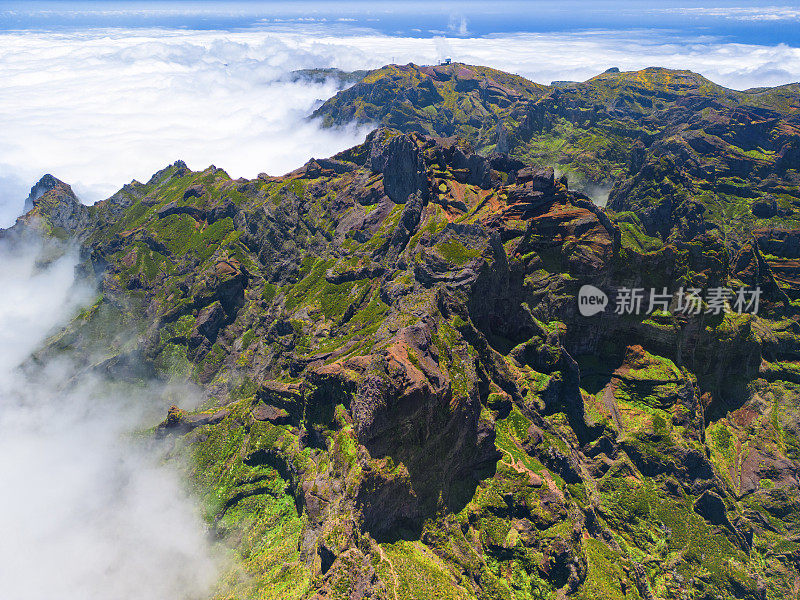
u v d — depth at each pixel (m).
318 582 103.44
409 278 187.75
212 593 126.31
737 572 145.12
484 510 130.12
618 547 143.50
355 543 104.94
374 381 114.94
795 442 176.88
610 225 178.12
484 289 168.50
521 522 128.88
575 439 163.38
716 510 156.25
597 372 180.62
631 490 157.75
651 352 180.25
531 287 177.50
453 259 173.38
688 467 162.00
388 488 113.00
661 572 145.38
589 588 124.81
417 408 119.44
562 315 178.38
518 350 171.00
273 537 134.62
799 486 168.00
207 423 180.12
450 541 120.81
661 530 151.25
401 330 134.88
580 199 185.12
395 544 113.44
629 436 165.25
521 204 185.00
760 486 168.50
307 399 144.00
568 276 177.50
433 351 135.00
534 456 147.88
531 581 122.62
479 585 118.12
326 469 124.56
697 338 177.12
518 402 158.62
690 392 171.50
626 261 176.75
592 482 158.12
